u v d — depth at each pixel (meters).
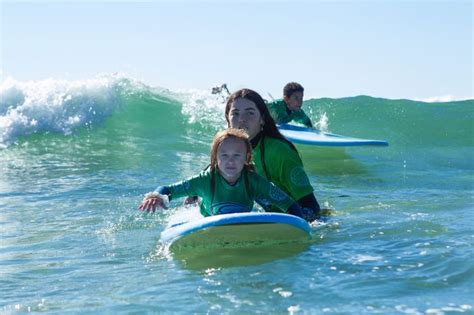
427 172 12.86
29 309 4.78
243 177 6.71
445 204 8.75
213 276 5.40
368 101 21.80
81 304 4.84
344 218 7.68
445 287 4.88
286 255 5.98
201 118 18.77
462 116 20.56
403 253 5.91
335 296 4.75
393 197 9.51
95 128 17.81
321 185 11.09
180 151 15.80
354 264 5.59
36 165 13.73
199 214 7.27
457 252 5.84
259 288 5.02
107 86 18.84
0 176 12.24
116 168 13.21
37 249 6.72
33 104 17.53
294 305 4.60
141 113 18.69
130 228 7.68
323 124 20.88
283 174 7.46
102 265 5.99
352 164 14.12
